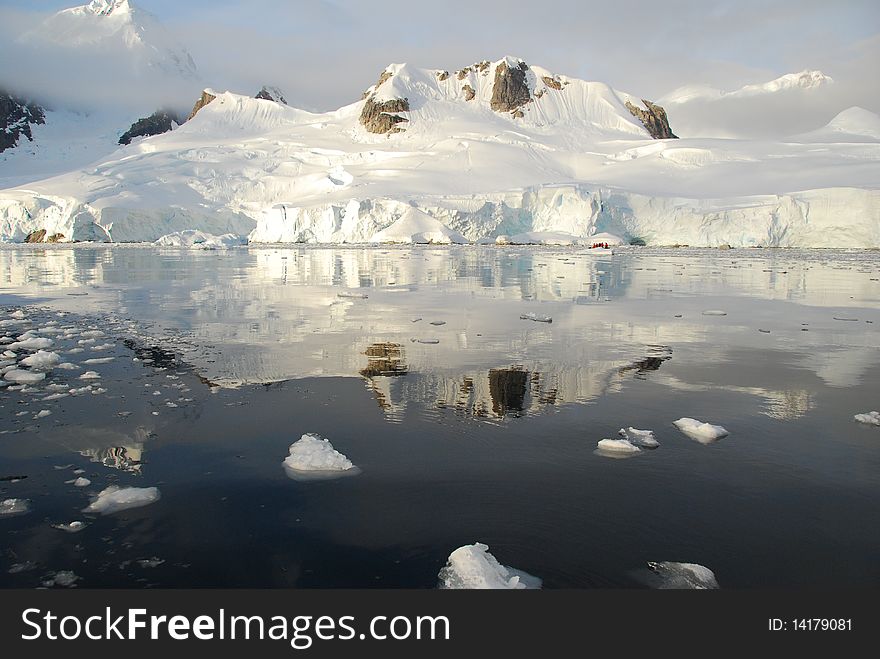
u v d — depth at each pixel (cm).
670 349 924
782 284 1994
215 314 1234
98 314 1230
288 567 352
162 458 494
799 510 419
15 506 414
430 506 420
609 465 489
